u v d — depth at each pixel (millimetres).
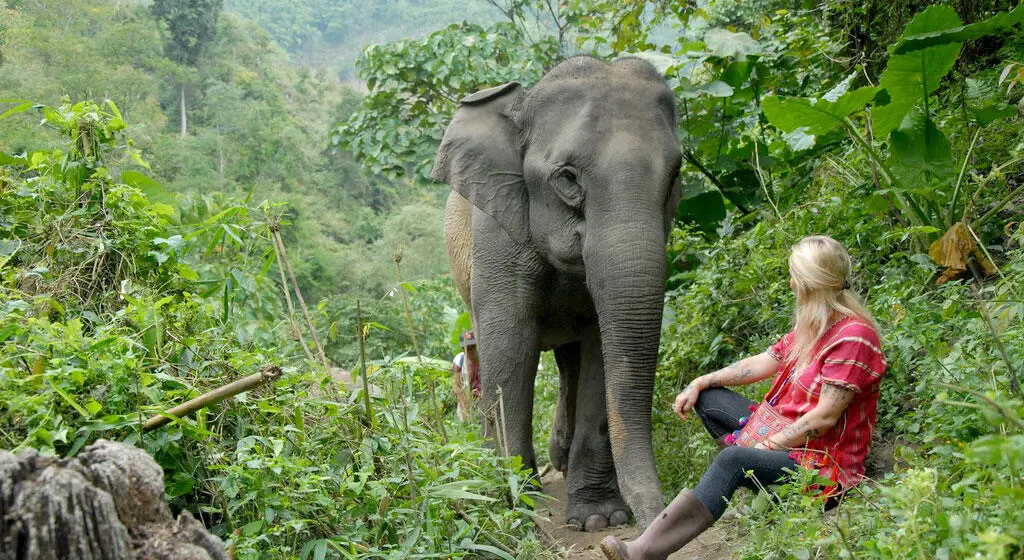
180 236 4570
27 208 4562
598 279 4500
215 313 4680
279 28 133500
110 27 55750
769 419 3631
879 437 4645
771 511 3355
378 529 3607
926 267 5016
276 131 58562
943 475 3033
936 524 2520
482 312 5395
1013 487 2268
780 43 8156
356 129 12078
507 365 5277
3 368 3266
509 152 5270
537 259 5223
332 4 147500
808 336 3549
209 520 3676
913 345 4188
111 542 2189
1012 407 2406
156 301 4336
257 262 5258
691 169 7816
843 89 5949
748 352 6016
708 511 3410
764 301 5914
